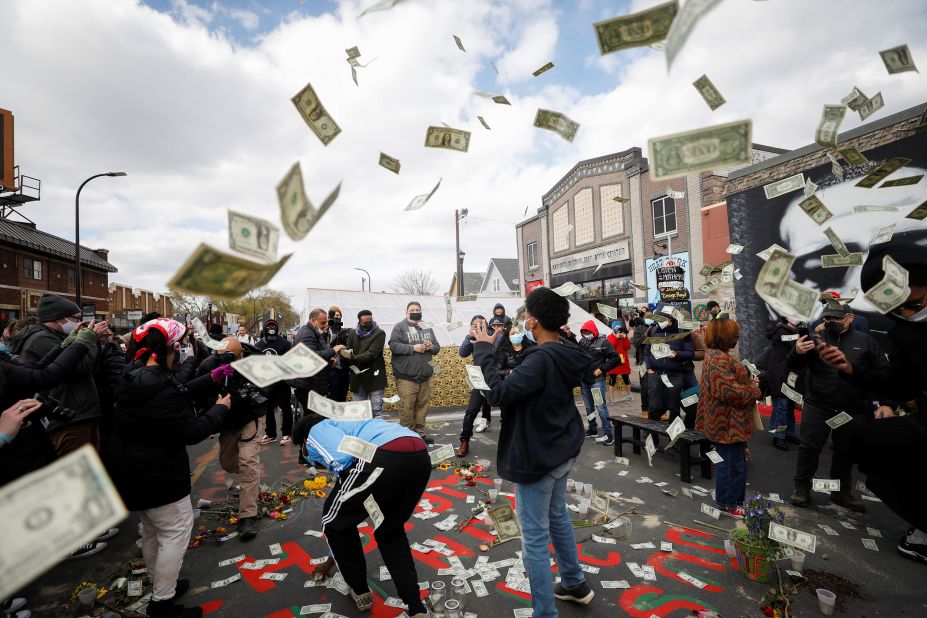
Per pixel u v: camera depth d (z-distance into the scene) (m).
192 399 3.07
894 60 1.50
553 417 2.13
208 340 3.08
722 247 10.87
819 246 6.66
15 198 19.34
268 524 3.56
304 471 4.76
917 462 1.52
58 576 2.90
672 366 5.21
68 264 22.45
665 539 3.15
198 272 0.80
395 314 9.00
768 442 5.43
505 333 3.82
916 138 5.46
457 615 2.24
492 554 3.02
